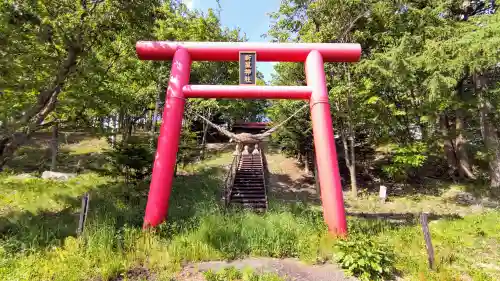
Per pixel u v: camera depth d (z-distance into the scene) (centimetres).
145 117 2894
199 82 2256
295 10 1520
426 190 1475
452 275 537
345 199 1379
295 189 1631
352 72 1459
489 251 677
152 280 489
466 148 1638
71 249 567
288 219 793
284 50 854
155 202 748
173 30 1530
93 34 901
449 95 1290
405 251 654
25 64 739
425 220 593
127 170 1216
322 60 857
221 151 2517
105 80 1038
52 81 827
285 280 497
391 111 1425
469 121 1770
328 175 762
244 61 845
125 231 666
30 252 552
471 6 1506
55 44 847
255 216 834
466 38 1052
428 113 1434
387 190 1512
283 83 1644
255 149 1139
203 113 2150
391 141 1623
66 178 1377
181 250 598
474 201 1260
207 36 1755
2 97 737
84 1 858
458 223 884
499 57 1005
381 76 1293
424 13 1326
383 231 803
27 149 2114
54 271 488
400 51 1142
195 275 512
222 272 510
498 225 845
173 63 844
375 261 532
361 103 1387
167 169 774
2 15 657
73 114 940
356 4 1377
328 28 1380
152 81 1731
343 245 595
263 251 621
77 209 885
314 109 813
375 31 1520
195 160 2109
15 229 657
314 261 580
